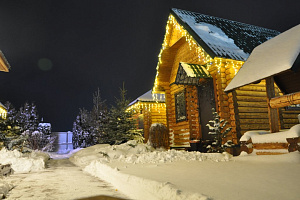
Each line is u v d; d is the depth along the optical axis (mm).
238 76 8711
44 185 6074
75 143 33562
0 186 5207
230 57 11492
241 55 12195
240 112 11195
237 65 11766
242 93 11430
